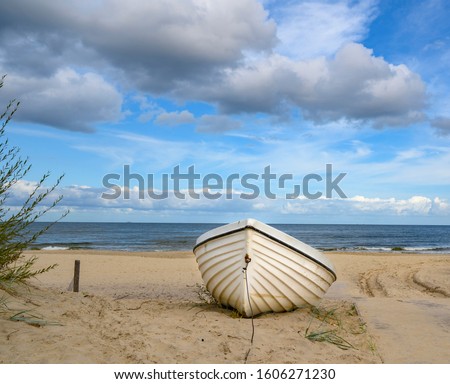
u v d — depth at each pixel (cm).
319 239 5475
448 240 5500
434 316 718
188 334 543
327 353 512
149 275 1489
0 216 531
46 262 1755
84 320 549
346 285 1364
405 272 1661
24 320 487
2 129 520
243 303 659
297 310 723
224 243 671
